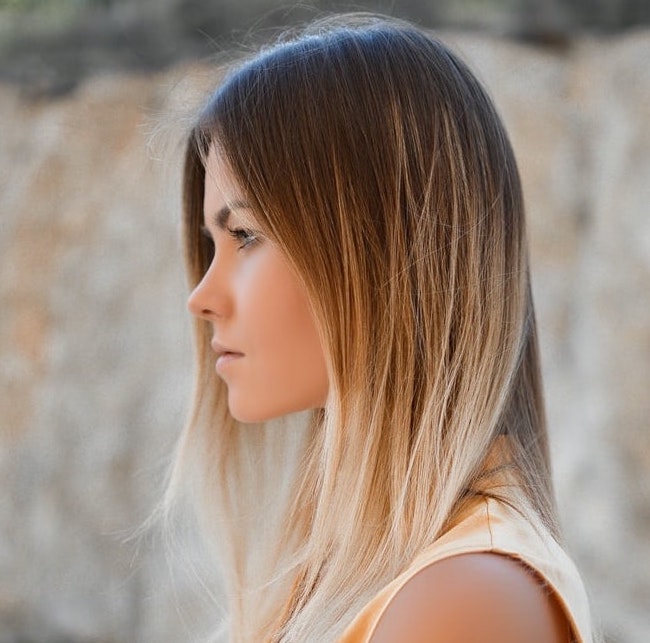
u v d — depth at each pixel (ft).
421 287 4.65
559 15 24.43
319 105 4.70
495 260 4.89
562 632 3.80
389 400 4.61
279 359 4.78
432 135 4.79
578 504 19.42
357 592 4.49
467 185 4.83
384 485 4.60
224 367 4.93
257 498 6.70
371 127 4.70
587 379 20.66
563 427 20.43
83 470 22.91
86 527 22.56
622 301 20.88
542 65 23.91
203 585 7.79
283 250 4.62
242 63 5.36
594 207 22.31
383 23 5.46
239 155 4.69
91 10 26.53
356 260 4.61
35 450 23.38
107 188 24.99
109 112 25.62
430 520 4.40
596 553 18.92
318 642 4.50
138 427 22.74
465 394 4.64
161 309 23.47
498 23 24.61
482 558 3.81
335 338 4.60
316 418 6.20
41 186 25.35
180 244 6.27
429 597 3.73
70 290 24.35
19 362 23.99
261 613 6.12
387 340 4.61
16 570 22.62
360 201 4.63
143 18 25.96
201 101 6.00
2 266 24.68
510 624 3.64
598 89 23.31
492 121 5.13
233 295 4.87
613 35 24.11
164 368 22.99
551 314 21.58
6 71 26.81
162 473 21.95
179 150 6.53
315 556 4.80
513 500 4.41
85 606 22.06
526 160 22.88
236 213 4.74
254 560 6.59
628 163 22.04
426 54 4.99
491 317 4.80
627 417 19.85
